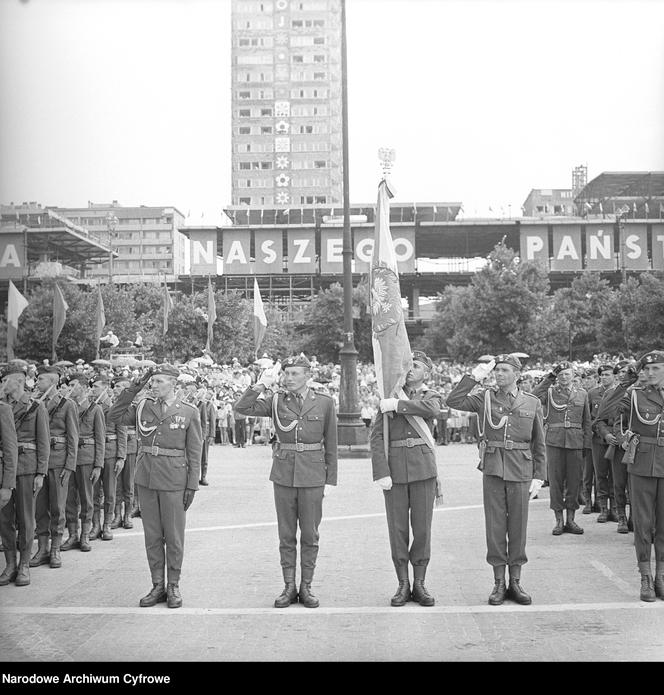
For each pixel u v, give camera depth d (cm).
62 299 1956
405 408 648
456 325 4772
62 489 809
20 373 751
